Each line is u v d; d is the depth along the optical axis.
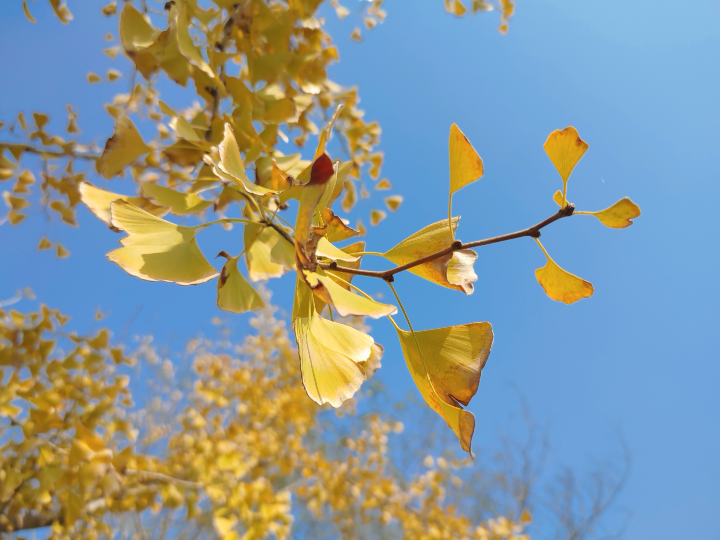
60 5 0.60
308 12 0.61
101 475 0.68
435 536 1.69
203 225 0.37
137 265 0.34
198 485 1.15
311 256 0.33
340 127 0.91
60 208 0.85
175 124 0.43
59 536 0.95
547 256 0.36
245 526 1.15
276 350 2.31
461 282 0.37
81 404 0.87
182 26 0.47
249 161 0.50
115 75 0.83
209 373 2.00
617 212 0.34
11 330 0.81
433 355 0.36
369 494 1.81
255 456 1.62
